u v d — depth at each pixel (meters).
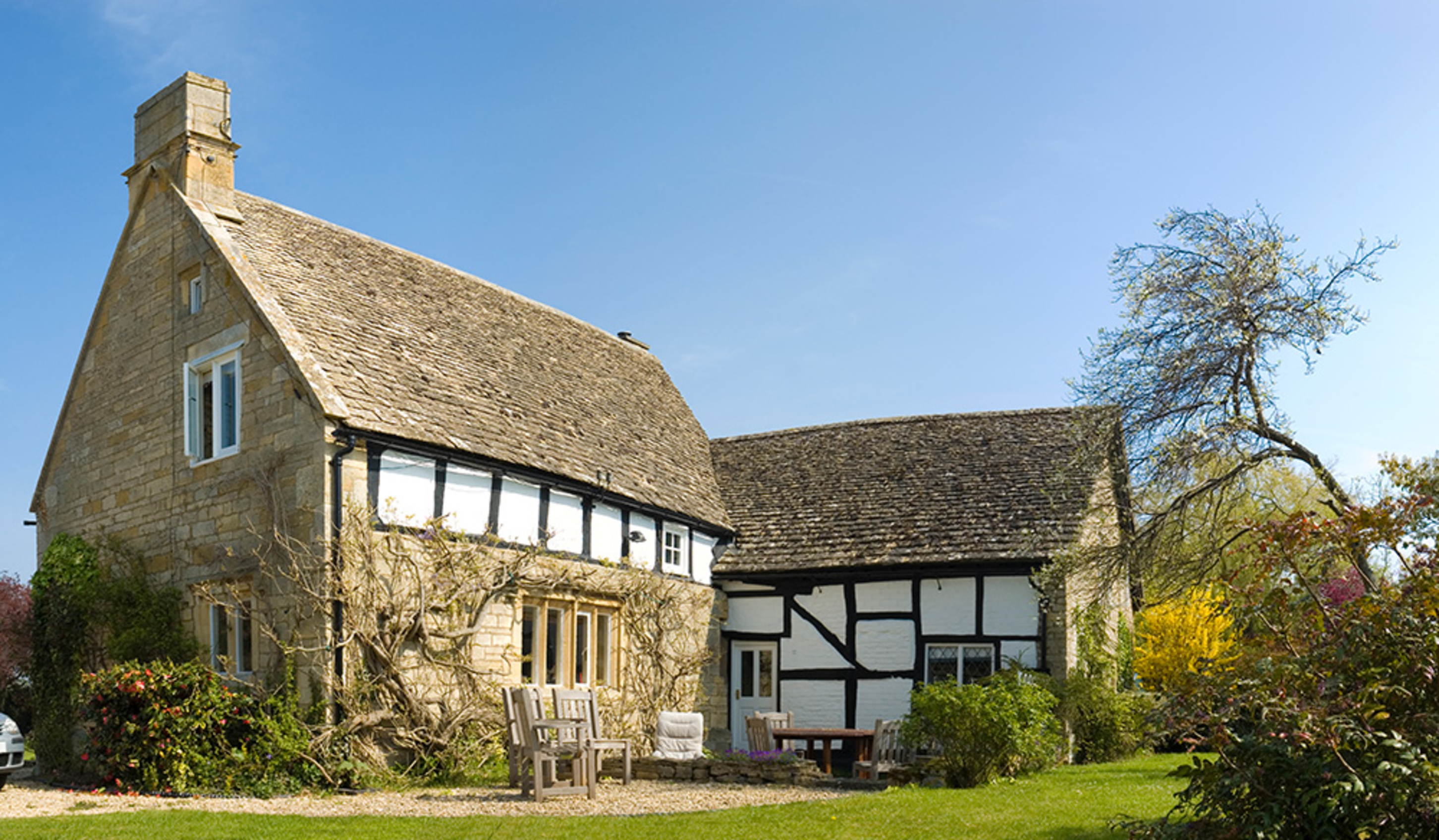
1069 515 17.86
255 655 13.77
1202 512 15.74
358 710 12.88
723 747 18.98
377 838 8.66
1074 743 16.64
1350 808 6.49
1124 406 15.42
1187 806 9.13
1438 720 6.71
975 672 17.61
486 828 9.14
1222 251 15.21
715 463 23.03
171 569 15.34
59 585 16.47
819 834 8.88
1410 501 7.37
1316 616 7.52
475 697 14.06
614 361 22.80
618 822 9.44
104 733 12.66
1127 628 20.84
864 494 20.38
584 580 16.20
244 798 11.64
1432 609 6.95
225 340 14.88
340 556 13.02
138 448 16.30
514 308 20.83
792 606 19.12
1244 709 7.20
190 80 16.06
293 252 16.44
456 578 14.13
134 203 16.88
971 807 10.07
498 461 15.08
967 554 17.66
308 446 13.40
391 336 16.17
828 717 18.53
